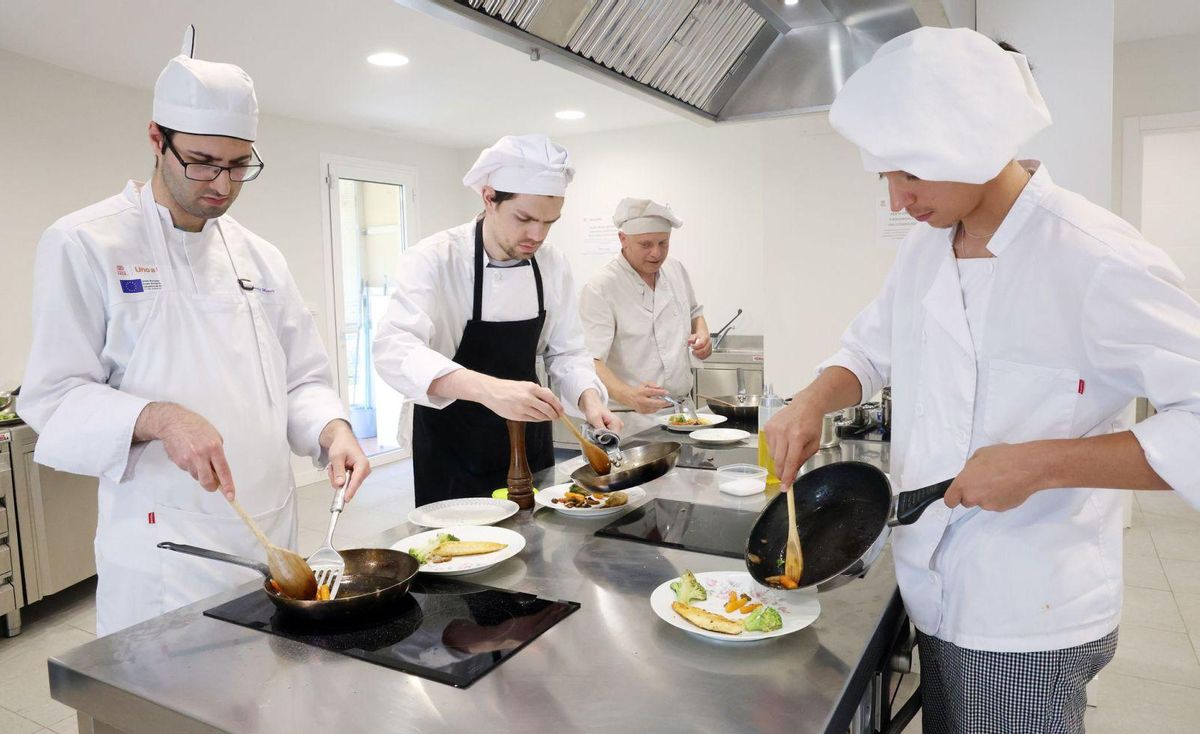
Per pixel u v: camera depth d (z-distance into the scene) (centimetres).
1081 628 104
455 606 111
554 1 152
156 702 87
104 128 399
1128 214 477
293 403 165
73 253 136
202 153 135
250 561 112
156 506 140
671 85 214
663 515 155
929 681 123
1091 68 251
